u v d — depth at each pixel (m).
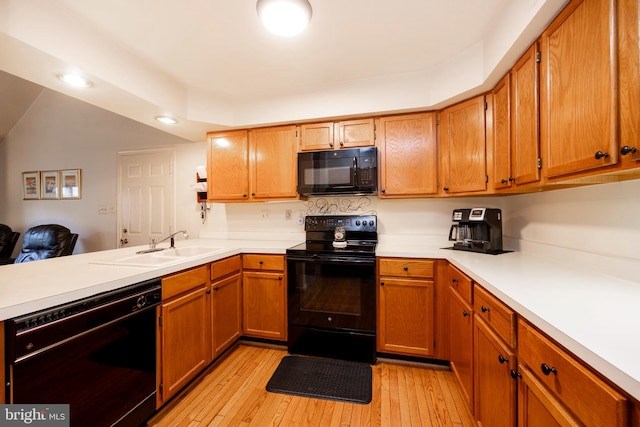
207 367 1.95
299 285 2.14
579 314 0.80
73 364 1.07
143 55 1.83
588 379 0.62
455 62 1.88
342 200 2.65
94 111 3.52
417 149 2.17
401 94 2.12
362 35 1.64
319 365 2.01
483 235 1.95
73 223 3.64
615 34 0.86
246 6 1.39
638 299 0.92
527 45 1.35
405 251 2.04
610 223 1.19
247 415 1.52
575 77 1.03
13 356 0.90
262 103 2.43
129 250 2.14
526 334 0.90
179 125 2.44
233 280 2.18
